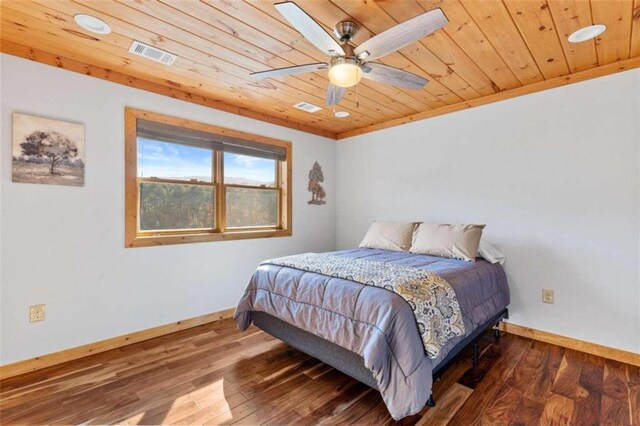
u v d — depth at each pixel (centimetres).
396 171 386
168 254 294
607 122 244
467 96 310
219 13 180
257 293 252
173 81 278
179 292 301
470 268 240
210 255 324
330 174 450
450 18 183
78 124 244
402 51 221
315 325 201
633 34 201
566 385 204
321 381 211
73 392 198
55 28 197
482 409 180
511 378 213
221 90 298
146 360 240
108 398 192
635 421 169
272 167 390
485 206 310
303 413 179
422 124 360
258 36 204
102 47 220
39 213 228
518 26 192
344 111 357
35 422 170
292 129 401
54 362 233
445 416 175
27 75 222
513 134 291
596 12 179
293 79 271
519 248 288
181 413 178
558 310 267
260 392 199
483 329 238
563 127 264
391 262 255
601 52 225
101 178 255
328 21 184
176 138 298
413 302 171
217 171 334
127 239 269
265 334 291
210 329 304
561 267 266
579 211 257
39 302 228
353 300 185
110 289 260
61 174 237
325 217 443
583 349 254
